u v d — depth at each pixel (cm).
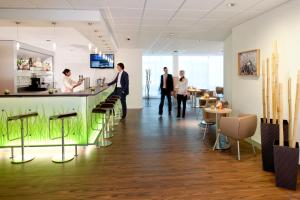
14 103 495
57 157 478
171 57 1644
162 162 451
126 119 884
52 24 541
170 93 977
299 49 418
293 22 432
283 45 460
